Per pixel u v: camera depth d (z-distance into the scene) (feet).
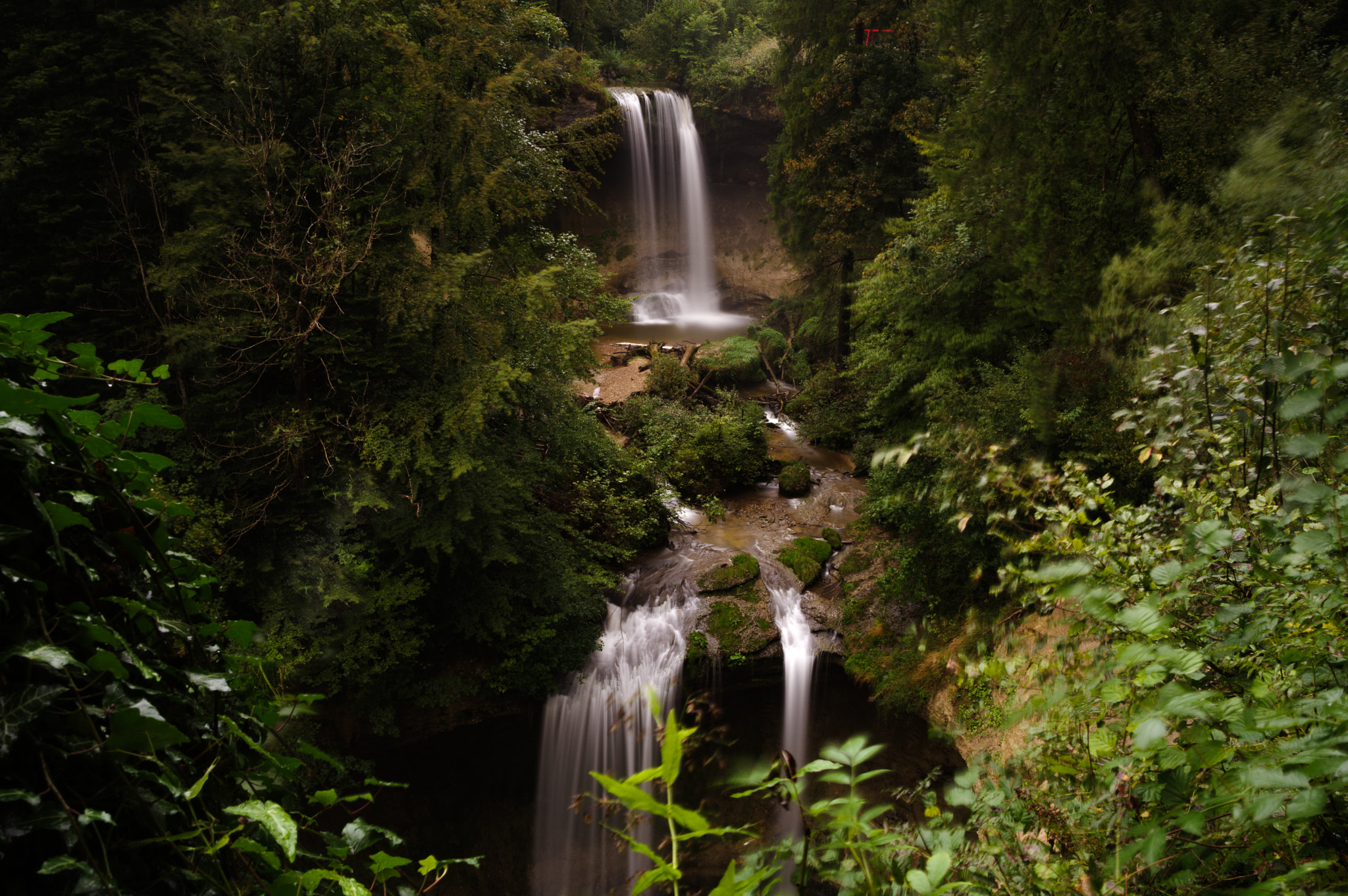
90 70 36.32
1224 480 7.18
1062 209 36.73
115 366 4.75
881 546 44.73
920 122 61.11
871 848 3.82
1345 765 3.25
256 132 33.88
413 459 34.40
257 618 33.94
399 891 4.43
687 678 40.16
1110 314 21.48
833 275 75.15
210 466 33.19
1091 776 4.94
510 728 39.40
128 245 37.14
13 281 35.83
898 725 37.86
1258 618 5.07
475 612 37.60
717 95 101.60
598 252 104.58
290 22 33.86
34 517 3.74
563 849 39.75
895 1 63.67
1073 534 8.07
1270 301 7.79
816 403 69.62
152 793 3.70
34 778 3.36
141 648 4.17
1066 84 37.14
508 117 40.68
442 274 34.09
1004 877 4.69
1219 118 32.32
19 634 3.46
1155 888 4.27
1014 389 35.42
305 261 32.73
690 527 51.96
